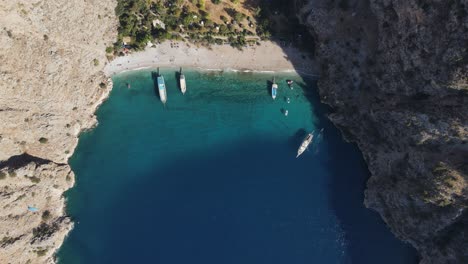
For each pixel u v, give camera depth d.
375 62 82.62
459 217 75.81
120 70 89.81
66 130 84.38
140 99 90.19
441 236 80.00
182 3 90.19
